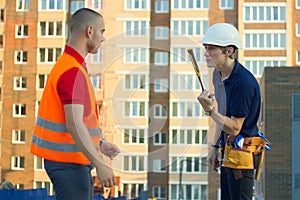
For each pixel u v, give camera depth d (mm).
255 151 3832
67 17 27344
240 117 3713
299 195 15766
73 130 2854
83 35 2980
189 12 26234
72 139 2895
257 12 26656
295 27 26656
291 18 26562
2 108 27312
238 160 3807
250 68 26734
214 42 3688
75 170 2896
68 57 2936
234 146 3820
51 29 27453
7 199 5070
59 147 2883
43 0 27578
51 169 2895
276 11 26594
